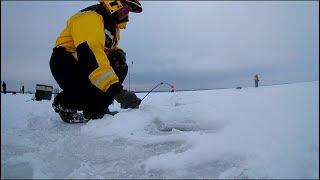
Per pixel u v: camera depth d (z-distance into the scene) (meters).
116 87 2.52
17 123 2.71
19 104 4.65
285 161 1.38
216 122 2.20
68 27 2.70
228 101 3.02
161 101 4.25
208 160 1.51
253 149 1.53
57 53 2.70
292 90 3.44
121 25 2.84
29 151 1.79
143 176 1.39
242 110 2.35
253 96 3.28
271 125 1.80
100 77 2.47
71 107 2.69
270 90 3.88
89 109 2.67
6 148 1.85
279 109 2.22
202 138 1.76
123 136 2.06
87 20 2.50
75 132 2.28
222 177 1.34
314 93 2.87
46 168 1.49
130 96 2.94
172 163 1.50
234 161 1.48
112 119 2.42
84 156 1.68
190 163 1.49
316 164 1.34
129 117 2.46
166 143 1.89
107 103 2.68
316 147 1.49
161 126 2.37
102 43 2.51
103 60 2.48
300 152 1.44
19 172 1.42
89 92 2.63
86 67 2.46
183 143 1.84
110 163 1.57
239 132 1.73
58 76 2.70
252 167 1.38
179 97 4.34
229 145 1.61
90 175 1.41
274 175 1.30
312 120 1.85
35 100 6.03
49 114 3.26
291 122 1.84
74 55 2.67
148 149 1.79
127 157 1.66
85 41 2.45
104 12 2.67
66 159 1.63
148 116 2.52
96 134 2.14
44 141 2.02
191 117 2.45
